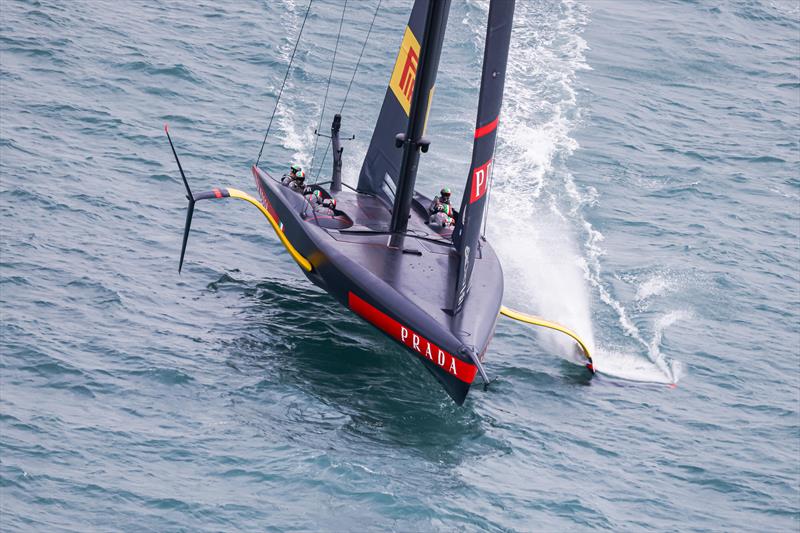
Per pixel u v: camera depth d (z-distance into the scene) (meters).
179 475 72.00
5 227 99.38
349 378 85.19
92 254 97.75
